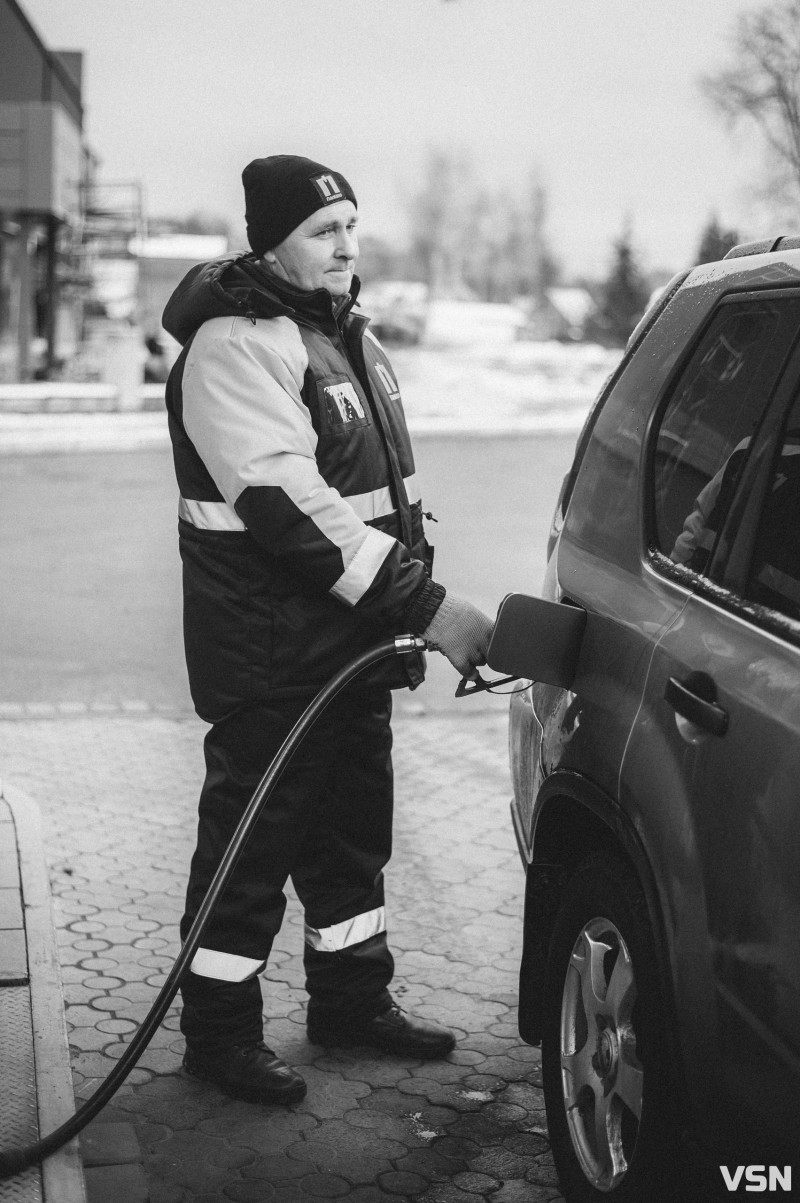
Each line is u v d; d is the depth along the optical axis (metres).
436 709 7.11
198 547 3.22
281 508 3.02
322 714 3.24
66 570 10.68
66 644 8.30
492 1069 3.52
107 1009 3.77
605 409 3.10
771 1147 2.16
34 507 14.01
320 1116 3.28
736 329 2.72
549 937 3.06
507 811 5.50
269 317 3.10
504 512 14.12
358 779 3.48
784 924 2.10
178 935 4.25
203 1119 3.25
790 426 2.43
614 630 2.71
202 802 3.33
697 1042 2.32
